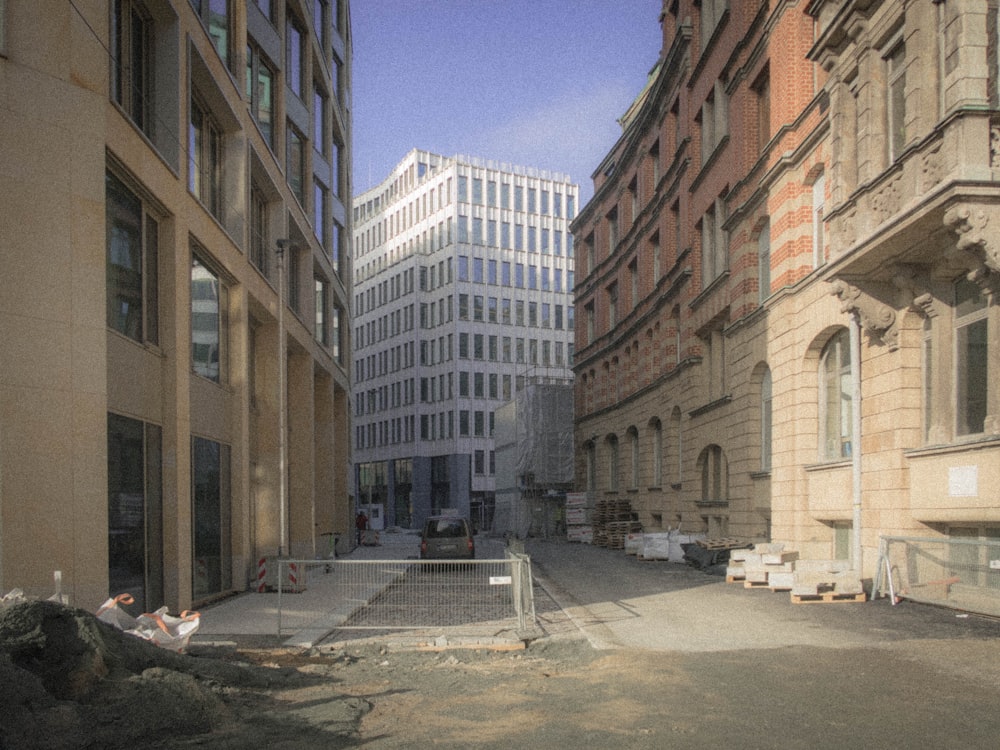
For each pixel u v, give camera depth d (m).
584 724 6.41
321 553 27.17
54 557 9.83
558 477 49.62
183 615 9.16
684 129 29.41
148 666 7.11
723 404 24.28
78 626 6.53
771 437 20.86
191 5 14.81
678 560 25.20
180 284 13.89
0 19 9.99
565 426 50.41
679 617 12.50
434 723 6.58
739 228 22.67
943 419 13.14
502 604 13.33
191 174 15.38
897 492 13.94
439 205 79.12
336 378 32.25
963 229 10.74
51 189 10.21
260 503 20.44
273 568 17.31
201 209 15.18
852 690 7.25
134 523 12.16
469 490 74.88
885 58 13.65
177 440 13.48
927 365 13.73
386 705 7.24
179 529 13.41
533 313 80.19
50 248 10.14
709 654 9.27
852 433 15.93
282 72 22.50
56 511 9.90
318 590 17.56
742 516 22.50
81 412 10.29
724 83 25.14
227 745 5.93
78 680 6.13
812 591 13.45
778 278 19.50
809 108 17.72
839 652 9.09
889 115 13.58
